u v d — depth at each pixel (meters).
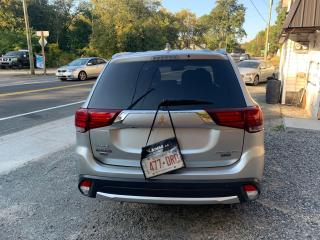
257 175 3.21
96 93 3.43
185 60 3.45
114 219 3.86
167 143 3.13
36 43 41.69
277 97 12.49
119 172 3.23
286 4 15.67
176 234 3.53
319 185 4.73
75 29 53.12
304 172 5.23
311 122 8.93
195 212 3.97
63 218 3.91
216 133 3.11
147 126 3.14
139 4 48.75
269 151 6.30
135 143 3.22
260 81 20.58
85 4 54.25
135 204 4.21
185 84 3.27
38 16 49.88
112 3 46.31
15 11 46.88
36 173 5.30
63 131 7.93
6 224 3.79
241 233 3.52
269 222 3.73
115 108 3.25
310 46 11.35
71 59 43.00
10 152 6.34
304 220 3.77
